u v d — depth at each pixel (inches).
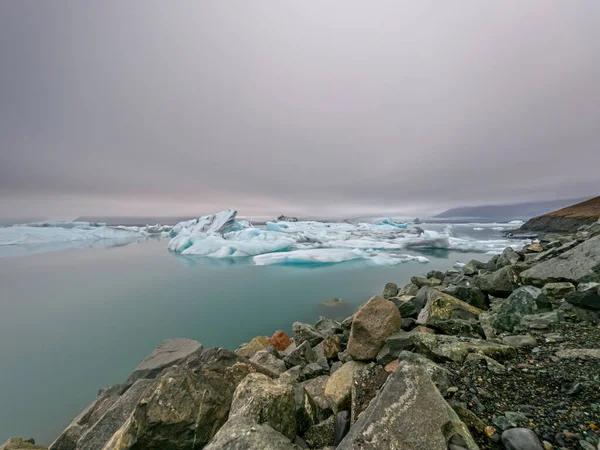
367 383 139.2
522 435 84.5
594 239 254.8
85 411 215.2
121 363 366.3
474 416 98.5
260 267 959.0
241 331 452.4
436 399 99.0
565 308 182.9
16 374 342.6
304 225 2415.1
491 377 121.7
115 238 2049.7
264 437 94.8
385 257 1053.2
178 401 128.8
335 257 1021.2
